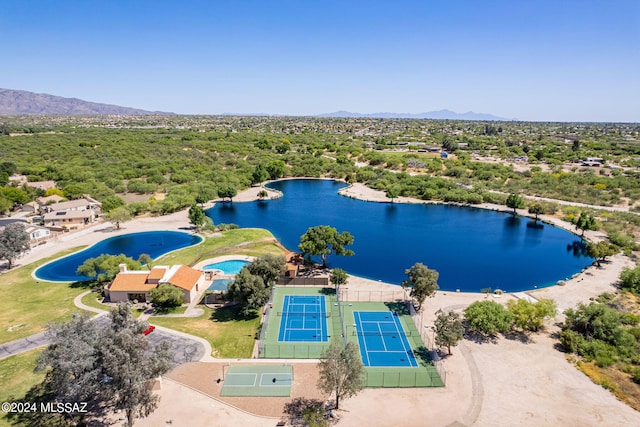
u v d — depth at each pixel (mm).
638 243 119812
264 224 149250
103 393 42562
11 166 190000
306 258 102125
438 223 153875
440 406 51125
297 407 50500
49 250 111250
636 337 67000
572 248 125188
